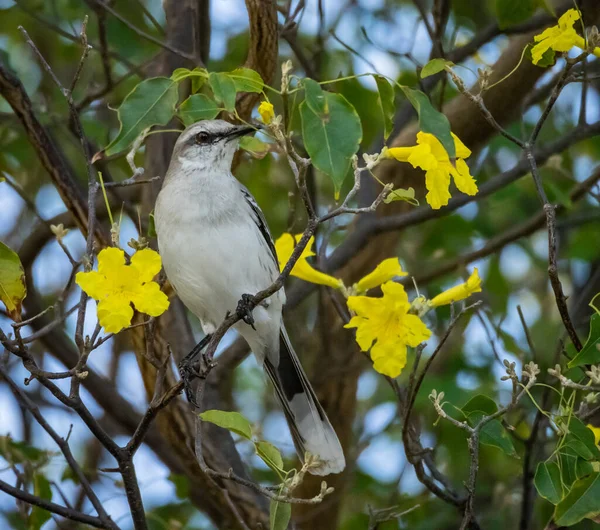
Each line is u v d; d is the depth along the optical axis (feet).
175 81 24.00
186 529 39.75
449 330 24.67
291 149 20.99
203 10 39.75
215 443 37.37
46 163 34.73
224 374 39.55
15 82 34.22
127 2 45.98
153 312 21.63
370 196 42.55
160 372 24.03
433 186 23.20
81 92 48.14
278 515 22.89
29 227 52.90
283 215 49.49
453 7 46.52
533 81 40.11
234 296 31.99
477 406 25.75
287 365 33.60
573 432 24.29
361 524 40.01
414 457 27.78
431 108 23.94
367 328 23.76
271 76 33.96
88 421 23.41
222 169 32.55
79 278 21.49
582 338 40.32
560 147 39.78
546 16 39.01
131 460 24.40
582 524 34.76
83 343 22.18
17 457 34.27
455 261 43.19
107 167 42.80
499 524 40.11
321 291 41.19
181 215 31.60
